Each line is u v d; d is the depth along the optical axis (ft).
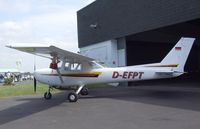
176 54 42.52
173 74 42.06
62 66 43.01
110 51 73.97
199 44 91.30
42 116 28.19
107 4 74.33
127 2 65.10
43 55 40.91
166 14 52.75
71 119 25.95
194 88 52.39
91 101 38.73
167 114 26.14
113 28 71.87
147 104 33.30
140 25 60.59
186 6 48.01
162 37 80.94
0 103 40.55
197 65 97.35
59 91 56.54
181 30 74.33
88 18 85.46
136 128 20.95
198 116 24.57
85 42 88.02
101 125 22.63
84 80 42.73
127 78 42.65
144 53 86.99
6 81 94.79
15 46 31.14
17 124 24.56
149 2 57.41
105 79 42.78
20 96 50.39
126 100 38.27
